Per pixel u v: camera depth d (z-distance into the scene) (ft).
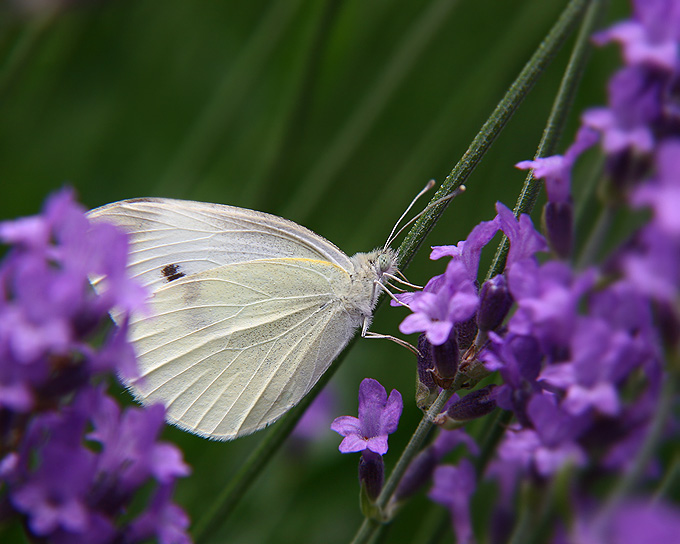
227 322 0.84
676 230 0.48
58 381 0.62
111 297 0.61
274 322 0.85
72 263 0.61
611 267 0.61
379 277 0.84
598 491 0.61
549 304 0.62
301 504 0.88
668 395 0.55
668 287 0.51
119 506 0.65
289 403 0.86
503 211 0.74
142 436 0.66
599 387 0.60
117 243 0.61
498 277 0.75
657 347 0.59
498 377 0.78
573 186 0.85
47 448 0.60
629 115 0.59
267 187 0.89
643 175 0.61
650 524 0.48
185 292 0.84
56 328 0.57
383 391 0.77
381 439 0.76
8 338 0.57
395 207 0.89
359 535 0.77
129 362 0.63
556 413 0.63
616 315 0.59
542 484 0.63
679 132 0.59
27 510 0.59
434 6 0.88
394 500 0.76
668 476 0.60
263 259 0.84
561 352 0.65
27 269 0.57
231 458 0.88
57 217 0.60
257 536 0.87
